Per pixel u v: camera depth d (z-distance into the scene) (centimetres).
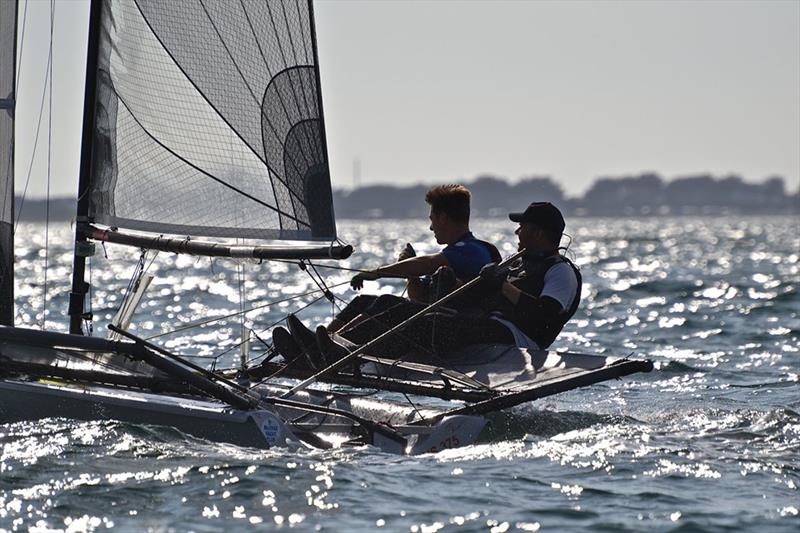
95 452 2333
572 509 2052
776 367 4125
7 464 2248
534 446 2497
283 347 2816
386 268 2753
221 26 2836
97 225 2950
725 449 2508
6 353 2558
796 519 2006
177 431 2491
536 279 2734
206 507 2022
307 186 2812
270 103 2823
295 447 2431
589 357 2531
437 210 2834
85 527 1914
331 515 1994
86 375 2623
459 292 2591
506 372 2572
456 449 2458
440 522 1973
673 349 4791
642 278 10544
